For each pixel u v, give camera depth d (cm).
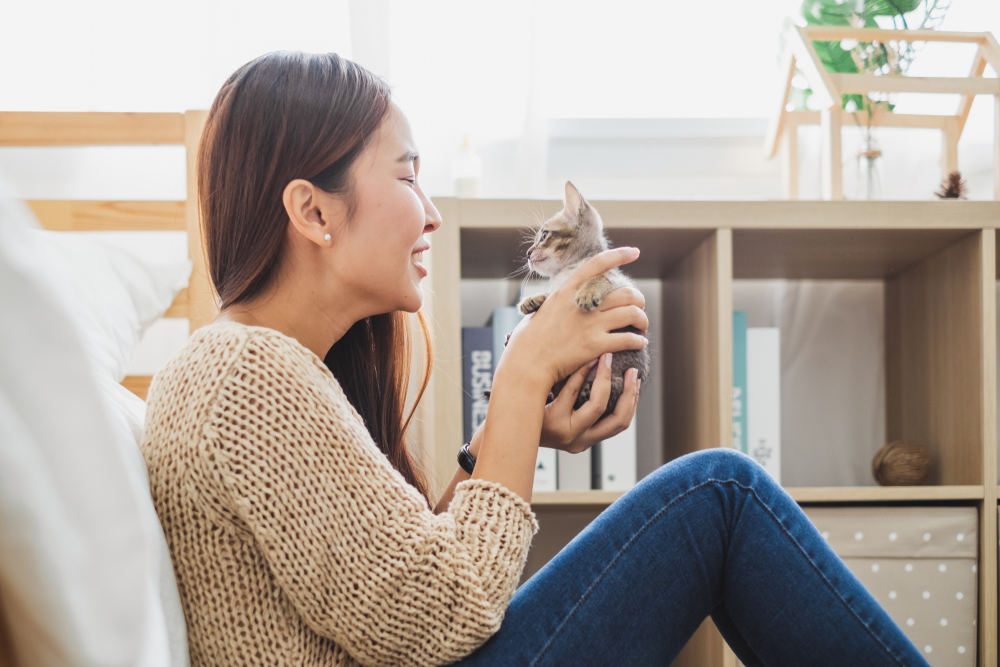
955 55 169
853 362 178
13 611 37
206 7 150
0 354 36
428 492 98
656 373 173
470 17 165
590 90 181
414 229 73
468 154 153
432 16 164
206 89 149
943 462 146
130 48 151
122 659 40
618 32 180
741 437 140
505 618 65
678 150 180
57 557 37
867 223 125
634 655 66
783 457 177
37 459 37
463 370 136
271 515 56
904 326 164
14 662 39
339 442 59
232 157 71
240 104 71
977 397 132
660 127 181
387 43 154
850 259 152
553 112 180
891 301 172
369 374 92
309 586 56
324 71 72
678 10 179
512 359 75
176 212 140
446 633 59
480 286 172
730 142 181
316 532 56
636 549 69
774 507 72
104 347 104
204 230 75
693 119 181
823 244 138
